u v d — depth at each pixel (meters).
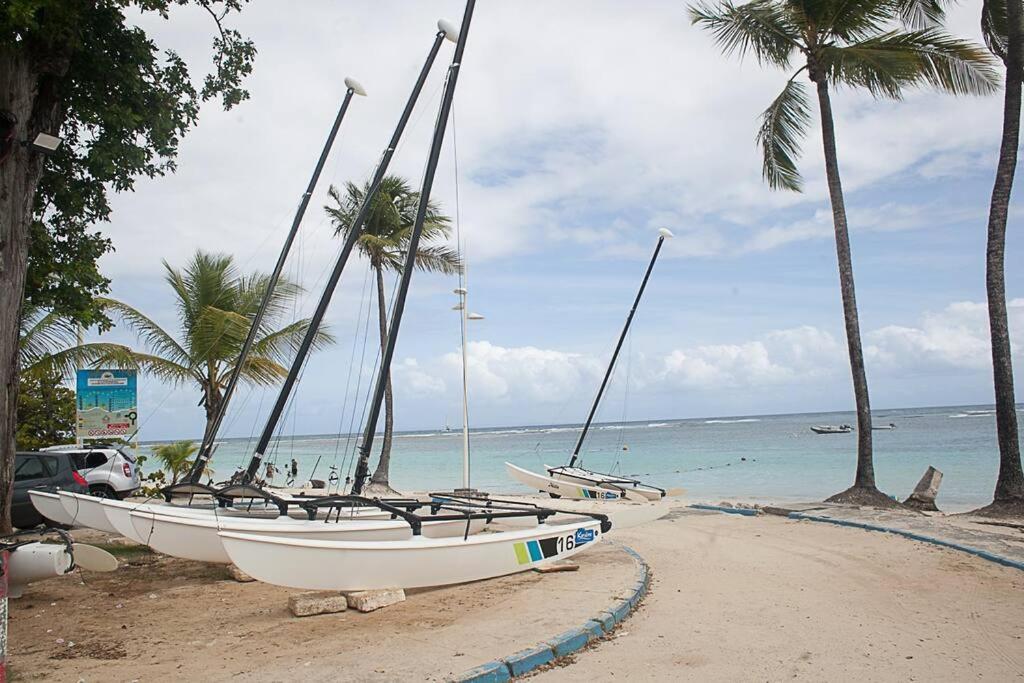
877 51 16.50
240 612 7.46
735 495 24.48
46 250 10.80
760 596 8.06
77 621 7.17
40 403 20.12
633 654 5.98
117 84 10.51
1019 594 7.93
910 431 64.50
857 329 17.31
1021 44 14.55
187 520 9.27
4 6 8.33
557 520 10.43
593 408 23.91
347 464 47.78
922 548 10.79
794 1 16.89
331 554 7.26
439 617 7.00
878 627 6.73
